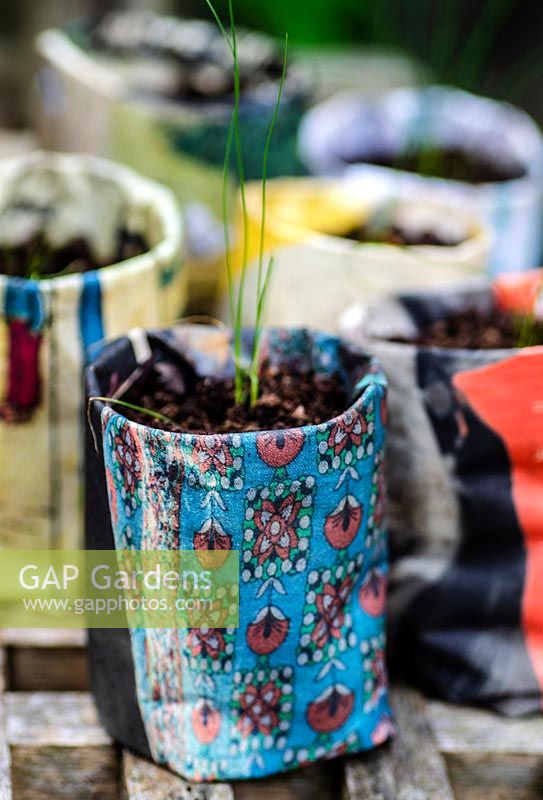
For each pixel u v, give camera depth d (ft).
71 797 2.59
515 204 3.78
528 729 2.63
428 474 2.54
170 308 2.89
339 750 2.41
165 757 2.36
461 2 5.78
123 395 2.44
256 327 2.42
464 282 2.92
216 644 2.23
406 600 2.62
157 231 3.09
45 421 2.71
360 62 5.51
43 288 2.59
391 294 2.86
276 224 3.28
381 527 2.37
